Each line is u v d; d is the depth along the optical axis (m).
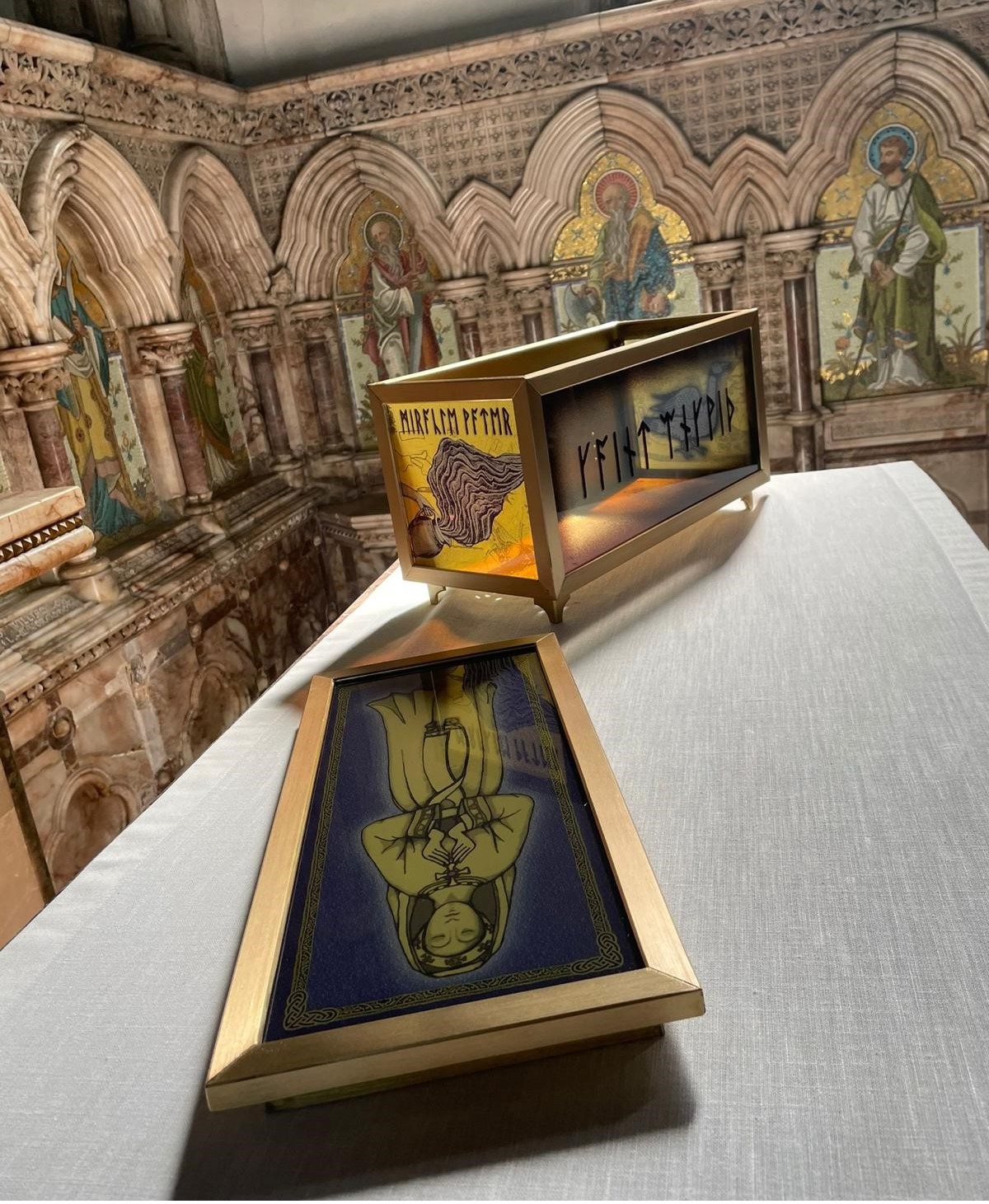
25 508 0.97
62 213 4.07
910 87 4.82
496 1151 0.58
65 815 3.60
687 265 5.41
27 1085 0.68
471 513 1.49
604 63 5.01
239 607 4.98
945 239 5.08
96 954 0.81
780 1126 0.58
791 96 4.93
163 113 4.59
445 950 0.70
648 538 1.61
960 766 0.93
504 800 0.88
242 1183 0.58
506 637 1.42
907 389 5.40
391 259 5.66
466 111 5.21
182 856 0.95
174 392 4.65
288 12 5.54
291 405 5.85
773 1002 0.68
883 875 0.79
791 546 1.63
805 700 1.10
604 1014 0.62
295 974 0.69
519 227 5.40
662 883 0.83
